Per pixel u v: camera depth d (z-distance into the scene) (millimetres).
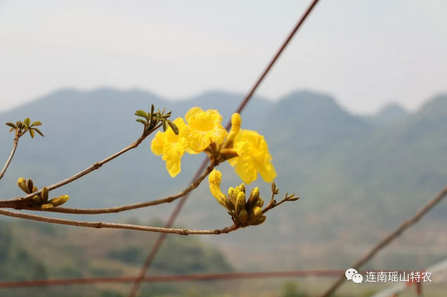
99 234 107938
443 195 6922
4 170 1442
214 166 1701
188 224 177125
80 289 76000
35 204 1356
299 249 156750
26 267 80062
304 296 70875
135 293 9023
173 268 95750
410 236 157625
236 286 87438
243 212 1369
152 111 1395
